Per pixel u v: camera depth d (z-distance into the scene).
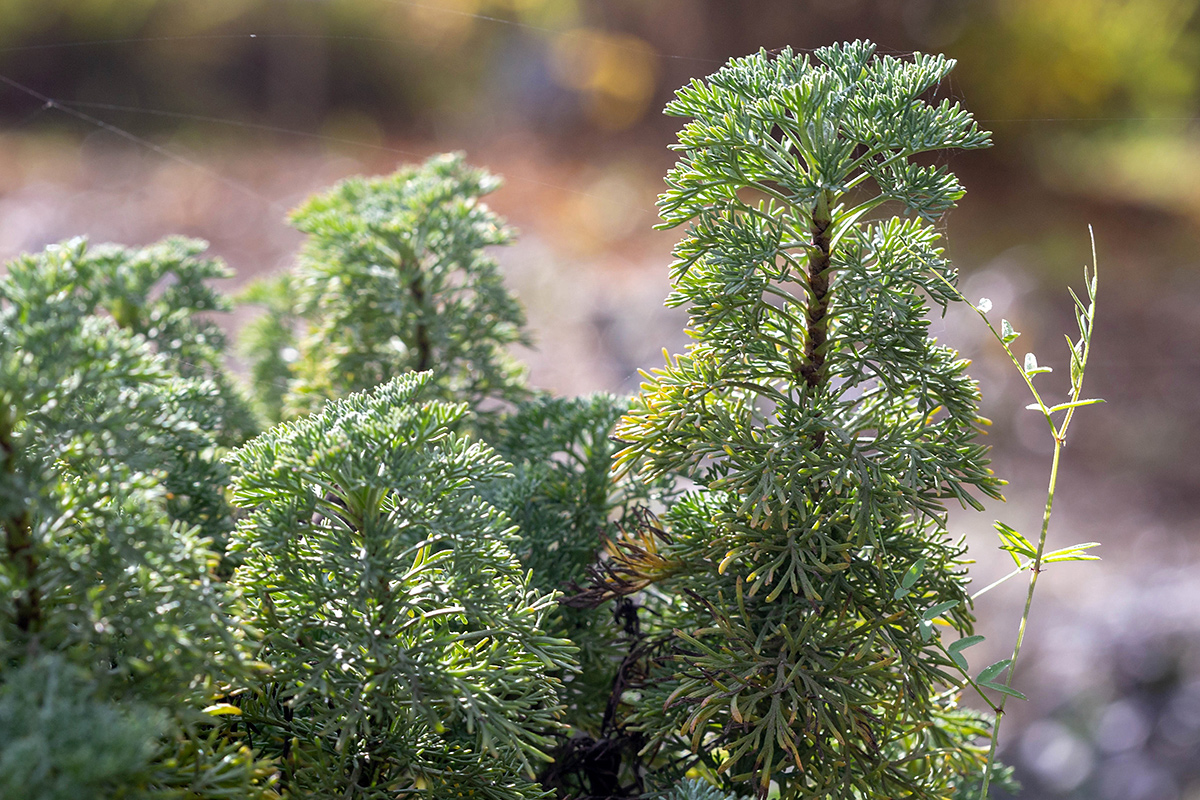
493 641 0.79
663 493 0.91
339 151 6.74
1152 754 2.07
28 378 0.72
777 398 0.81
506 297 0.99
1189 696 2.17
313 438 0.77
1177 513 3.41
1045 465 3.69
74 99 7.09
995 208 5.68
